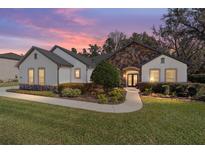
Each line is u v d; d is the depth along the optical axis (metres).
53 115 9.48
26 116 9.14
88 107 11.70
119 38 55.50
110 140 6.43
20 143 6.04
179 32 33.88
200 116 9.77
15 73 42.03
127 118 9.18
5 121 8.23
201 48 35.09
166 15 34.81
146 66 23.05
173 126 8.00
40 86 20.94
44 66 22.64
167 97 16.98
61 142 6.20
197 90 17.12
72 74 27.23
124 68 26.53
